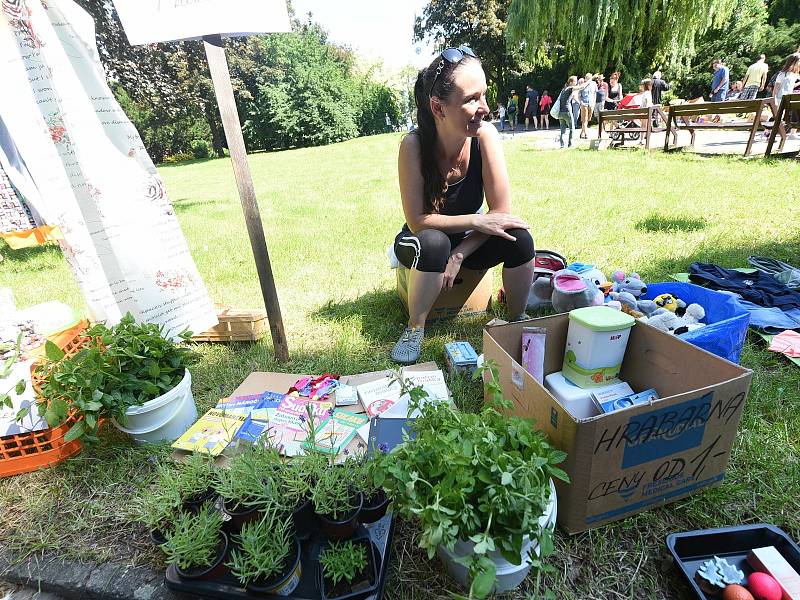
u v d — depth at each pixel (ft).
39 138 5.63
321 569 3.64
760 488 4.48
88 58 6.07
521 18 48.96
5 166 12.51
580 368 5.37
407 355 7.07
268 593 3.51
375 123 95.30
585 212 14.38
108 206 6.46
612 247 11.02
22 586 4.28
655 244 11.03
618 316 5.26
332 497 3.80
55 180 5.82
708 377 4.49
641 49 50.80
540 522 3.40
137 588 3.97
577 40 47.34
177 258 7.32
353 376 6.53
